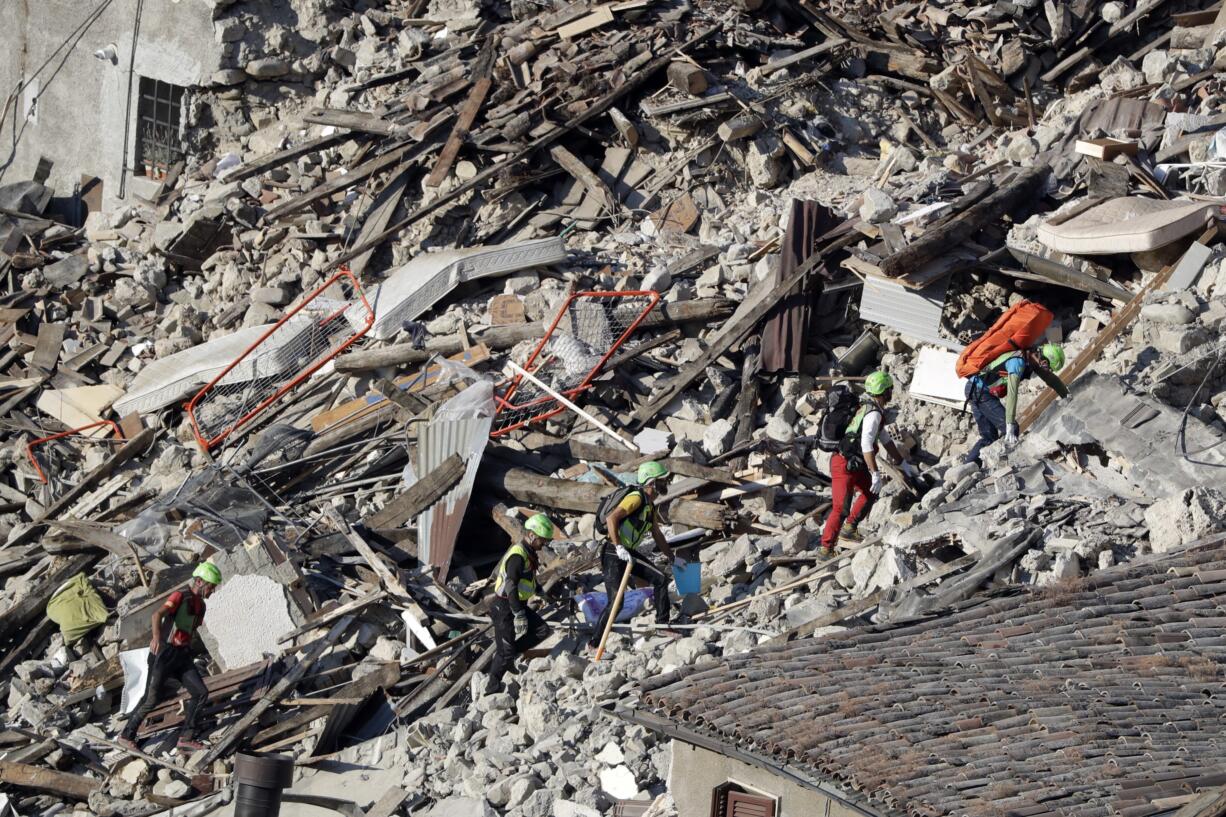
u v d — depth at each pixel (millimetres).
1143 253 60969
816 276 66688
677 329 69625
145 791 54469
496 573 57500
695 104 79250
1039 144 72750
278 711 56469
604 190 78812
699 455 63000
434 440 64062
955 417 60781
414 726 51719
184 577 62875
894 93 85250
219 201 86000
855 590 50469
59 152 99875
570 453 65125
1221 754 33219
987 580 45750
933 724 35438
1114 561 45719
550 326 69312
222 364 75812
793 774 34875
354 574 62219
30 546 70688
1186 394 52875
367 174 83188
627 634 53469
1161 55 76812
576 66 83125
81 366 81312
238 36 91812
